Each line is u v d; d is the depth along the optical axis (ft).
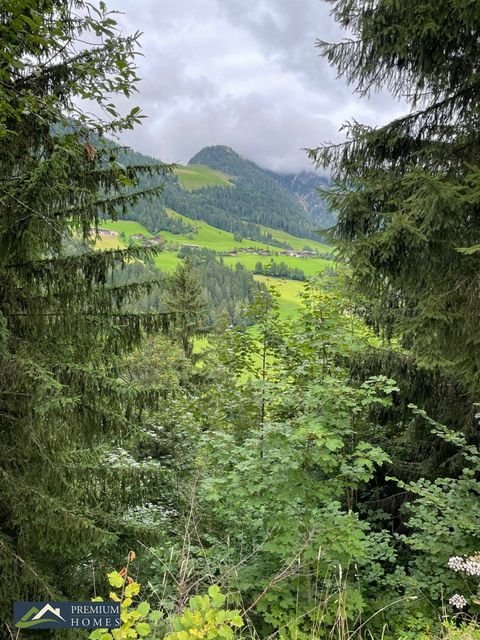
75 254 13.17
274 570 13.58
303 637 10.56
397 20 13.91
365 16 14.57
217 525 18.34
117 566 15.29
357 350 15.74
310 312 16.48
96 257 13.21
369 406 20.11
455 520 13.30
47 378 10.96
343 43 15.85
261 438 14.70
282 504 13.46
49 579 12.71
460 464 18.17
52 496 13.60
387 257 14.21
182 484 20.29
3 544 12.11
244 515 15.53
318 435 11.68
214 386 20.66
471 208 13.33
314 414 13.24
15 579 12.02
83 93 7.78
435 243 13.88
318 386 13.52
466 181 12.48
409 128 15.99
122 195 13.84
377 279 15.06
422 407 18.38
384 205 15.10
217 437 16.02
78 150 9.74
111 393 13.16
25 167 11.98
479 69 14.34
